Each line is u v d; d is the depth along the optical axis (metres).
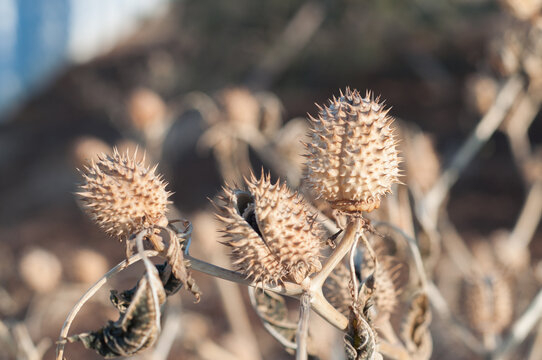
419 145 0.56
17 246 2.04
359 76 2.51
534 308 0.50
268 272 0.33
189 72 2.71
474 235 1.63
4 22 3.10
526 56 0.61
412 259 0.41
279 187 0.34
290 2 2.58
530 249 1.37
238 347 0.74
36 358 0.49
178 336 0.67
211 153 2.29
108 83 2.94
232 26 2.65
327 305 0.34
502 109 0.62
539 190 0.71
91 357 1.27
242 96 0.73
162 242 0.34
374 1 2.49
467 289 0.52
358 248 0.39
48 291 0.72
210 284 1.45
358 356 0.34
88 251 0.73
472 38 2.35
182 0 2.95
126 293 0.34
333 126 0.34
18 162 2.80
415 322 0.41
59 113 3.05
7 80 3.17
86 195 0.34
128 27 3.46
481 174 1.89
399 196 0.45
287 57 2.59
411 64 2.40
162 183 0.35
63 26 3.28
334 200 0.34
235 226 0.33
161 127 0.86
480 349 0.51
